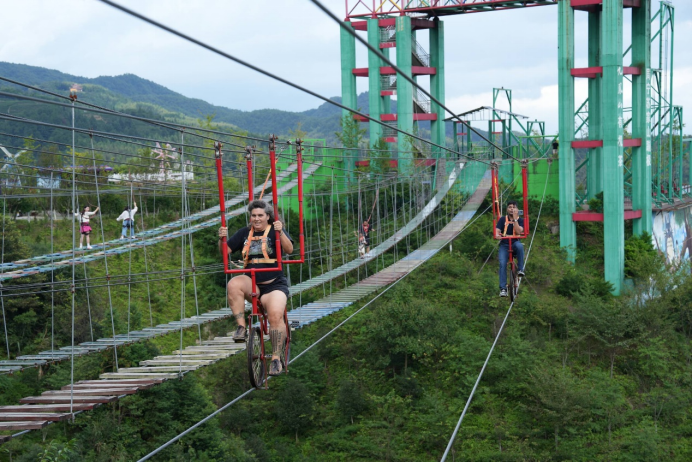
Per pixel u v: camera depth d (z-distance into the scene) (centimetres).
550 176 5494
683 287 4688
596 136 5197
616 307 4366
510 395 3894
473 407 3741
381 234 4134
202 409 3225
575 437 3541
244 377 3784
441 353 4106
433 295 4538
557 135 5506
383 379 4012
